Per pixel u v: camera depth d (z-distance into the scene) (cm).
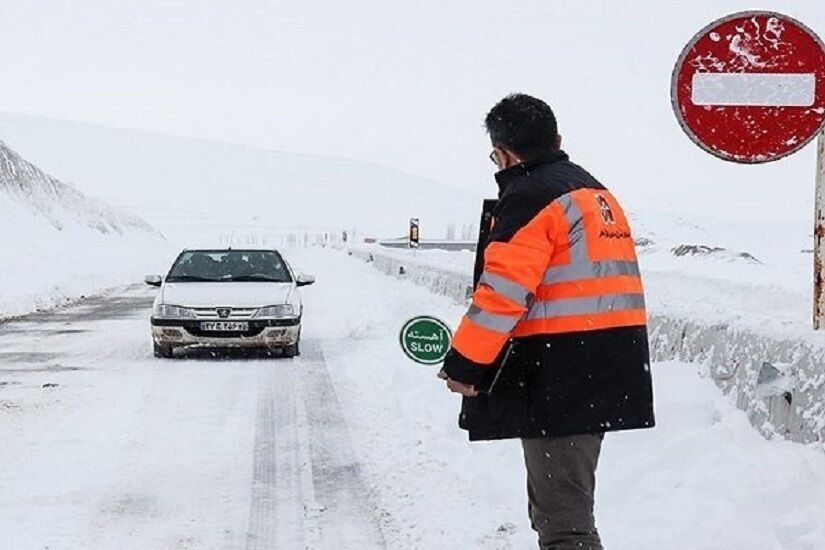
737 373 617
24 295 2241
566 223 364
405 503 633
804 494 486
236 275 1446
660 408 628
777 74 507
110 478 705
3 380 1138
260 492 670
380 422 878
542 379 367
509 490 607
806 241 4050
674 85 512
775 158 510
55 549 557
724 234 5044
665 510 505
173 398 1018
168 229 11594
